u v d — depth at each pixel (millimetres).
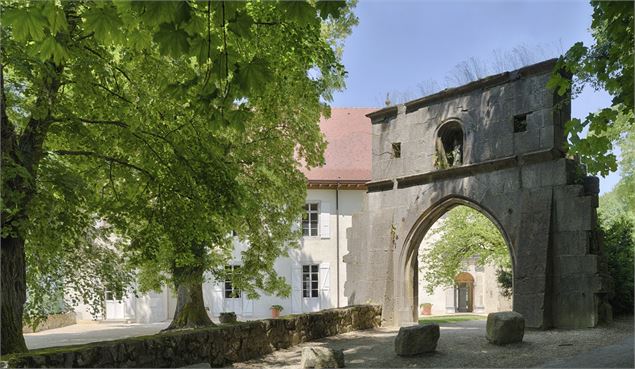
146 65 10922
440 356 11609
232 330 12039
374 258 19141
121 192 12516
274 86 12789
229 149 15648
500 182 15523
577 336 12328
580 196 13797
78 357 7734
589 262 13398
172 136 11281
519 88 15297
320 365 11047
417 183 18078
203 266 16609
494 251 22016
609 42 9062
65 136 11070
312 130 17438
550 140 14430
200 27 5230
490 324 12320
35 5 5027
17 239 9727
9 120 10094
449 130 17703
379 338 15453
